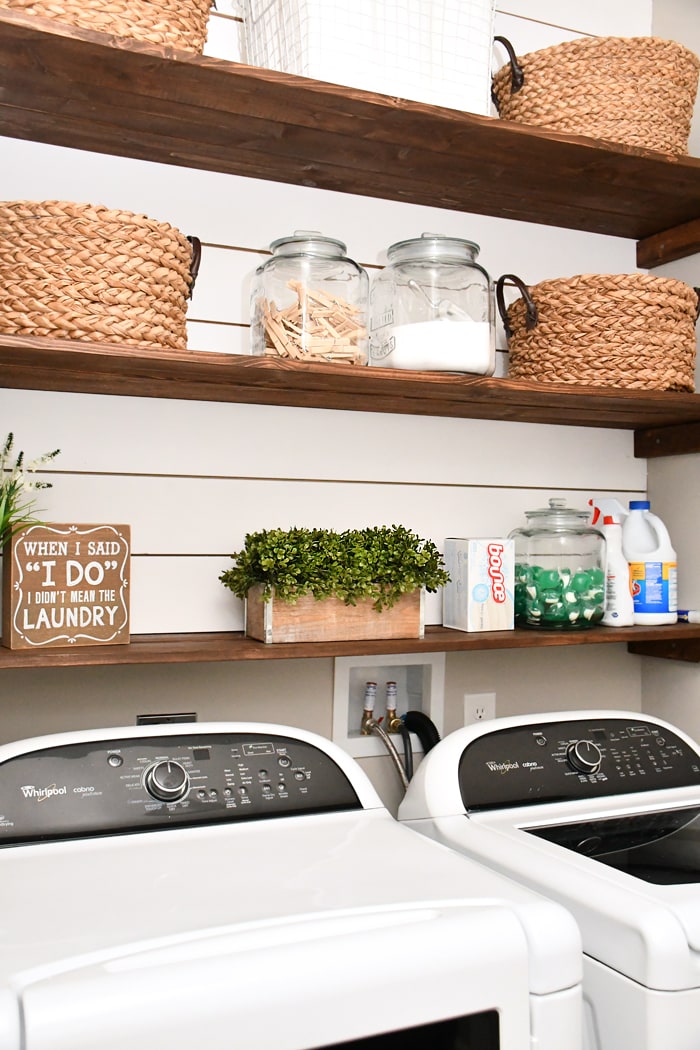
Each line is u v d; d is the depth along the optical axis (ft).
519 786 5.28
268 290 5.33
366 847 4.34
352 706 6.40
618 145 5.60
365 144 5.51
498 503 6.81
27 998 2.91
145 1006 2.98
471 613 6.02
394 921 3.47
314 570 5.35
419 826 5.17
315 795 4.87
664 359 5.94
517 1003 3.52
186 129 5.33
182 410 5.85
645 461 7.34
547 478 6.98
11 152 5.45
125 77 4.70
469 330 5.49
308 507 6.19
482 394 5.63
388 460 6.44
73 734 4.69
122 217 4.65
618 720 5.86
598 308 5.84
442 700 6.55
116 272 4.64
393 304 5.57
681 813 5.19
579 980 3.68
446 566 6.32
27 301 4.54
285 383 5.27
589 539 6.26
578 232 7.10
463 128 5.26
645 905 3.90
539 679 6.94
